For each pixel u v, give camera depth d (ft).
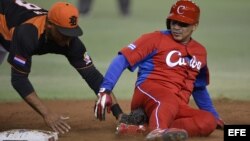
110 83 64.69
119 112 68.85
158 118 62.59
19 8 67.87
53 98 100.78
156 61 68.23
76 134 68.44
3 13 68.23
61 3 64.69
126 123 66.49
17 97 101.65
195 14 67.72
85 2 276.82
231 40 205.16
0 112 86.33
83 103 95.14
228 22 268.82
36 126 76.13
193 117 65.51
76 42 67.10
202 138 65.62
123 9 284.61
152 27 239.30
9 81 120.88
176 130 58.44
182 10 67.10
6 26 67.87
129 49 66.74
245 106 92.38
